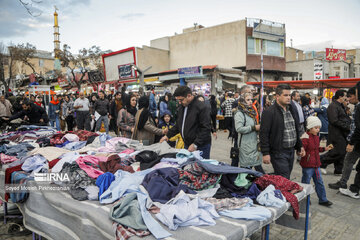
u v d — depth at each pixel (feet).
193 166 7.93
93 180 8.25
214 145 28.99
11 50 102.78
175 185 7.63
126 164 9.99
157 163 9.68
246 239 6.31
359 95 13.84
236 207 6.49
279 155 10.81
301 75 89.45
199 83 57.88
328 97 58.39
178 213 5.82
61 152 11.15
